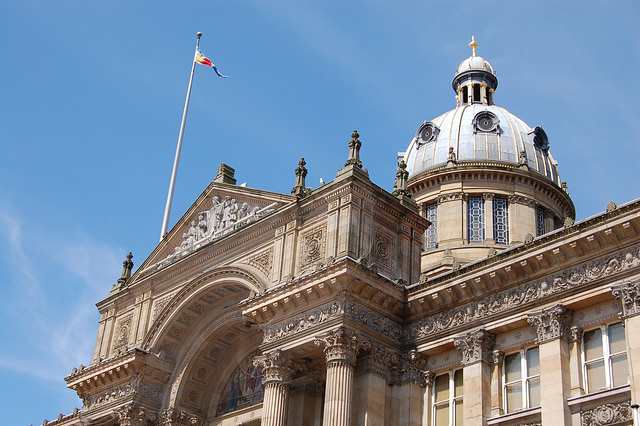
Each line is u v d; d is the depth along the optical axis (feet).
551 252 112.47
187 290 157.38
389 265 134.10
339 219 132.16
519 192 207.31
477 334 118.73
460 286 122.52
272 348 129.39
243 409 153.79
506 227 204.03
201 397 161.48
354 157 137.90
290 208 141.28
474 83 246.06
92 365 168.45
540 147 226.17
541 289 113.70
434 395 124.67
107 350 172.35
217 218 160.86
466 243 200.13
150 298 168.35
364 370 123.65
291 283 128.67
